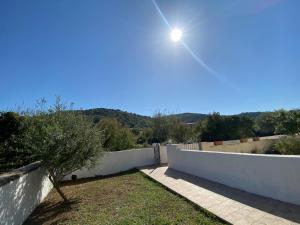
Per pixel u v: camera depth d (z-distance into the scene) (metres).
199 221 5.34
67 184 11.80
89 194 9.10
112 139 16.81
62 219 6.62
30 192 7.58
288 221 4.60
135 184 9.95
